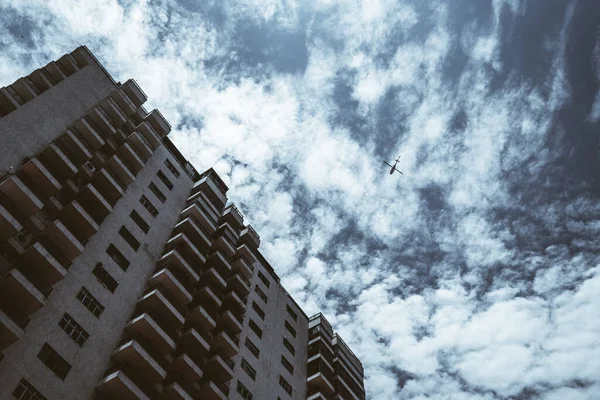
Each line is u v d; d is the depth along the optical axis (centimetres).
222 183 6038
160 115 5541
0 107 3797
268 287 5797
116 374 3170
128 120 5000
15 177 3253
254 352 4822
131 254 4084
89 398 3105
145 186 4744
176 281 4109
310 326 6109
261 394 4531
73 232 3628
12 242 3159
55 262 3209
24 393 2798
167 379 3734
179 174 5438
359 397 5691
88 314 3425
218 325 4544
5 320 2795
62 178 3772
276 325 5450
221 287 4759
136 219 4375
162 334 3669
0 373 2745
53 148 3719
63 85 4391
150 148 4947
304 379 5259
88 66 4831
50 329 3128
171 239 4544
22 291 2962
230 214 5691
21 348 2914
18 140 3666
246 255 5488
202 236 4853
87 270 3609
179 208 5084
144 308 3838
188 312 4222
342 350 6044
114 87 4981
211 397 3959
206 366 4131
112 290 3719
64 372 3056
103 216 3975
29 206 3306
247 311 5122
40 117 3956
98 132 4369
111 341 3469
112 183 4141
